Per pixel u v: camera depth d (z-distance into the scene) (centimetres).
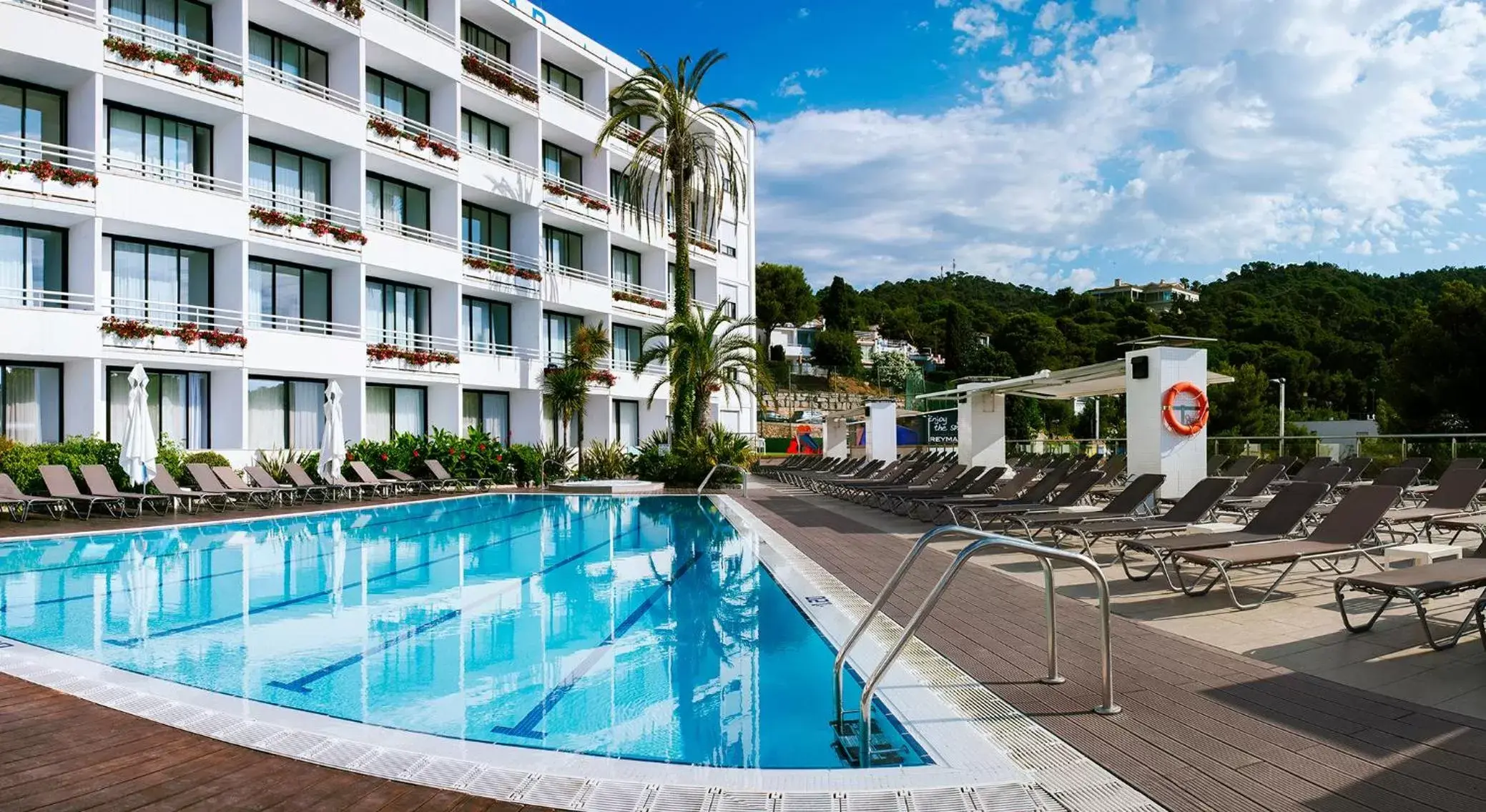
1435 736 378
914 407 4784
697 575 948
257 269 2091
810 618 701
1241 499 1246
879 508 1625
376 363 2227
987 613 662
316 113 2103
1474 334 3195
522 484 2478
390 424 2409
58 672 521
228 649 631
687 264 2664
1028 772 353
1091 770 352
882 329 9438
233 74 1916
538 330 2783
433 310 2523
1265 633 580
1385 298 8119
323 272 2225
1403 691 443
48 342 1609
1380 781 330
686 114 2714
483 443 2342
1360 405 5969
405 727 451
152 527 1323
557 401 2728
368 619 739
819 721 455
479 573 985
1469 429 3262
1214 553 711
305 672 566
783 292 7725
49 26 1636
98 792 336
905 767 364
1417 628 580
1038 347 7794
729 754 408
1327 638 562
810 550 1062
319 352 2073
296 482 1803
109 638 666
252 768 366
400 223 2481
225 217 1894
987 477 1489
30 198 1609
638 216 2970
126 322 1706
